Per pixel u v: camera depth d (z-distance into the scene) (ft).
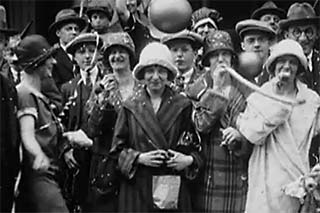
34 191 28.89
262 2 38.96
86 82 30.25
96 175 29.22
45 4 38.65
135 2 33.47
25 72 29.37
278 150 29.01
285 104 28.99
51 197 28.86
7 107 28.66
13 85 28.99
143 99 29.12
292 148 28.94
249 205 28.94
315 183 28.50
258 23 31.32
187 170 28.94
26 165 28.94
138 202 28.73
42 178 28.89
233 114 29.37
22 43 29.45
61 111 30.04
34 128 28.91
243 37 31.48
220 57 30.19
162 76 29.01
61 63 31.48
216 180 29.14
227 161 29.17
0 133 28.53
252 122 28.89
